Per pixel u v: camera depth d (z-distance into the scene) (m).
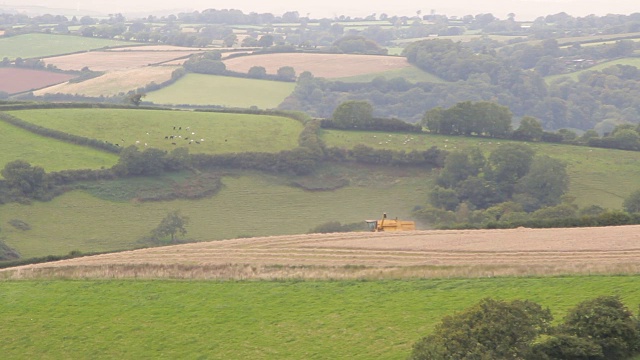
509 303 70.06
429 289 95.00
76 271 112.00
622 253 103.56
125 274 109.25
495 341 66.50
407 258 107.19
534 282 93.56
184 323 93.25
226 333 89.50
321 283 100.81
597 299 71.81
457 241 116.50
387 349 80.12
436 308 88.50
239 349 85.44
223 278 105.19
